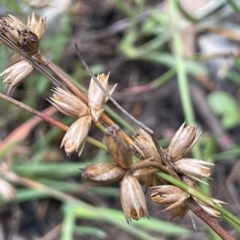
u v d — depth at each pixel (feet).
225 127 0.40
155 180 0.18
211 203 0.17
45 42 0.40
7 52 0.35
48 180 0.38
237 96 0.41
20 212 0.39
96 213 0.35
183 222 0.37
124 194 0.17
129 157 0.17
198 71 0.40
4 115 0.40
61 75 0.19
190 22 0.41
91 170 0.16
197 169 0.18
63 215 0.39
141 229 0.38
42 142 0.40
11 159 0.37
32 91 0.41
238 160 0.39
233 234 0.35
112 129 0.16
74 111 0.18
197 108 0.41
